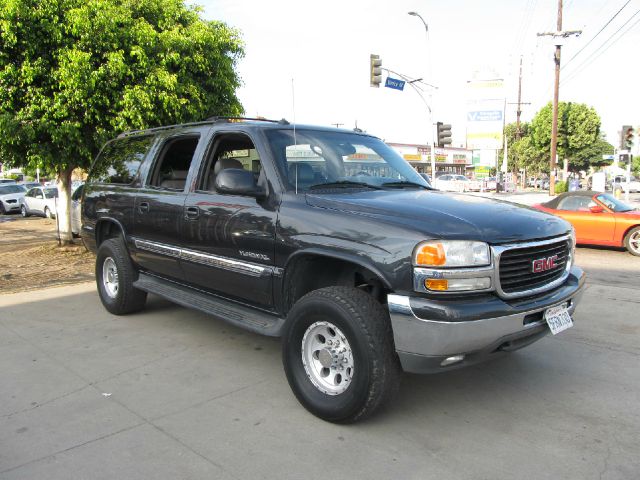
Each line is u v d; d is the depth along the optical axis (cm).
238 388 380
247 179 365
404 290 290
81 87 806
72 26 810
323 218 333
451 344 282
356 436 311
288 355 343
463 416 337
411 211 319
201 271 432
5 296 657
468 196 392
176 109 888
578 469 276
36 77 816
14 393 372
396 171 445
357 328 298
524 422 329
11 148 873
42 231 1559
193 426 324
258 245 369
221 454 292
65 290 691
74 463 283
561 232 345
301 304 329
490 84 3869
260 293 378
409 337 287
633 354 452
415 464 281
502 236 302
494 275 294
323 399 326
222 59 976
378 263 298
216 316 408
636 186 4819
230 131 423
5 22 766
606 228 1045
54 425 325
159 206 471
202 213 418
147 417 336
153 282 517
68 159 906
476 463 282
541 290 322
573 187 3162
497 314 288
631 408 349
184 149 496
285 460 285
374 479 268
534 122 5109
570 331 518
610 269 875
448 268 283
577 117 4722
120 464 282
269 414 340
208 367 421
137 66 865
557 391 376
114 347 467
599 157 4841
